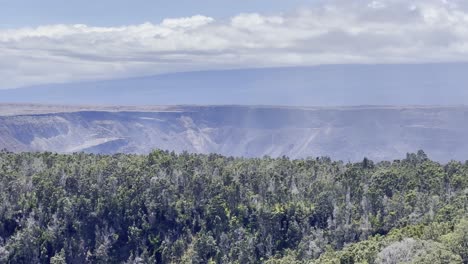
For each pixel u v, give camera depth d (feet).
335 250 544.21
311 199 634.02
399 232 483.92
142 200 617.21
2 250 558.97
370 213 591.78
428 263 362.33
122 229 604.49
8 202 598.75
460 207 530.68
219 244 583.17
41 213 594.65
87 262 582.76
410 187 635.25
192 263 566.36
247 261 562.25
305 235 587.27
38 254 571.28
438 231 447.83
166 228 607.37
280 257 559.79
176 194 631.97
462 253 394.93
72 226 592.19
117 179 640.58
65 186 628.69
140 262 572.10
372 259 424.87
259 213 604.90
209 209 611.06
